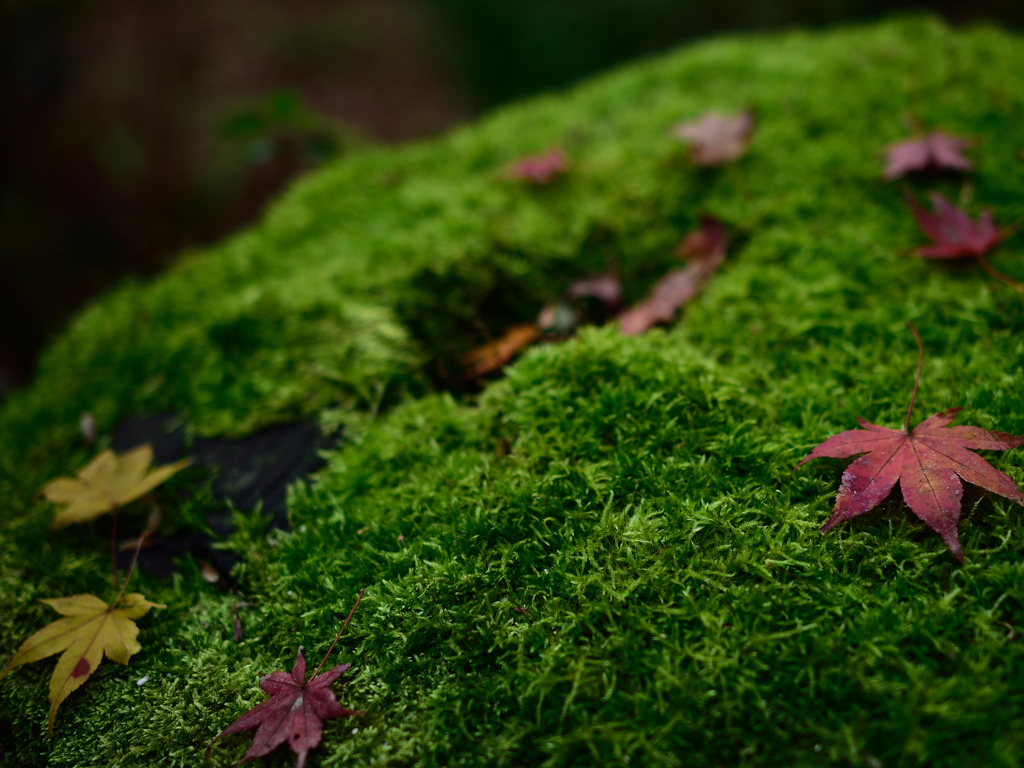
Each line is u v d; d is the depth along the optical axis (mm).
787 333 570
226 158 1323
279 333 607
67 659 509
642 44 1551
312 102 1556
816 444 523
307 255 664
